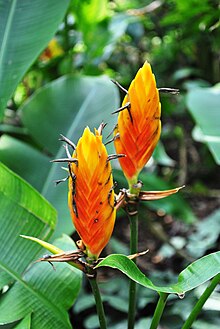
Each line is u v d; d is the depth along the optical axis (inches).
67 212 60.3
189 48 113.3
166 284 78.9
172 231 108.8
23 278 52.2
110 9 113.3
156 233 91.4
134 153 46.8
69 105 68.7
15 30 61.8
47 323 51.0
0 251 52.2
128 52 120.2
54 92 69.4
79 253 45.6
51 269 52.7
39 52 61.1
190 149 128.2
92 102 68.7
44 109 68.5
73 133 66.7
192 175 124.6
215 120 65.0
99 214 44.1
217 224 93.9
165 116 116.8
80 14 87.0
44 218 52.7
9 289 52.1
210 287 48.6
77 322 77.7
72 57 89.9
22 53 60.9
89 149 43.0
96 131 43.7
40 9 62.6
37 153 66.3
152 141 46.8
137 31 105.0
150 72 45.5
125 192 48.3
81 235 45.0
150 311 74.0
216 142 61.5
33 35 61.6
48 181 63.9
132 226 49.1
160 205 76.9
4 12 62.7
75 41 92.4
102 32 89.6
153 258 100.9
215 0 78.5
